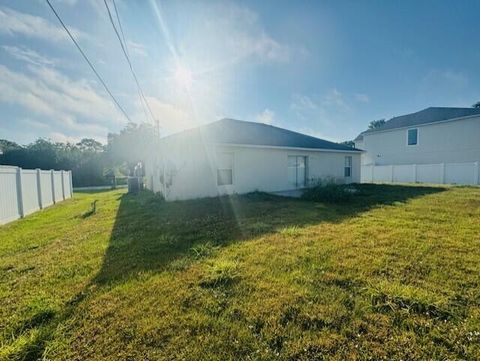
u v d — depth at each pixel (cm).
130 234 557
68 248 481
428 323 222
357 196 1005
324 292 278
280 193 1188
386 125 2223
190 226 597
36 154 2708
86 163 2875
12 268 396
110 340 216
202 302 268
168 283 312
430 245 410
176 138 1091
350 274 316
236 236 499
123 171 3866
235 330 223
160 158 1290
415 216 625
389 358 188
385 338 207
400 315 235
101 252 444
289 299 266
